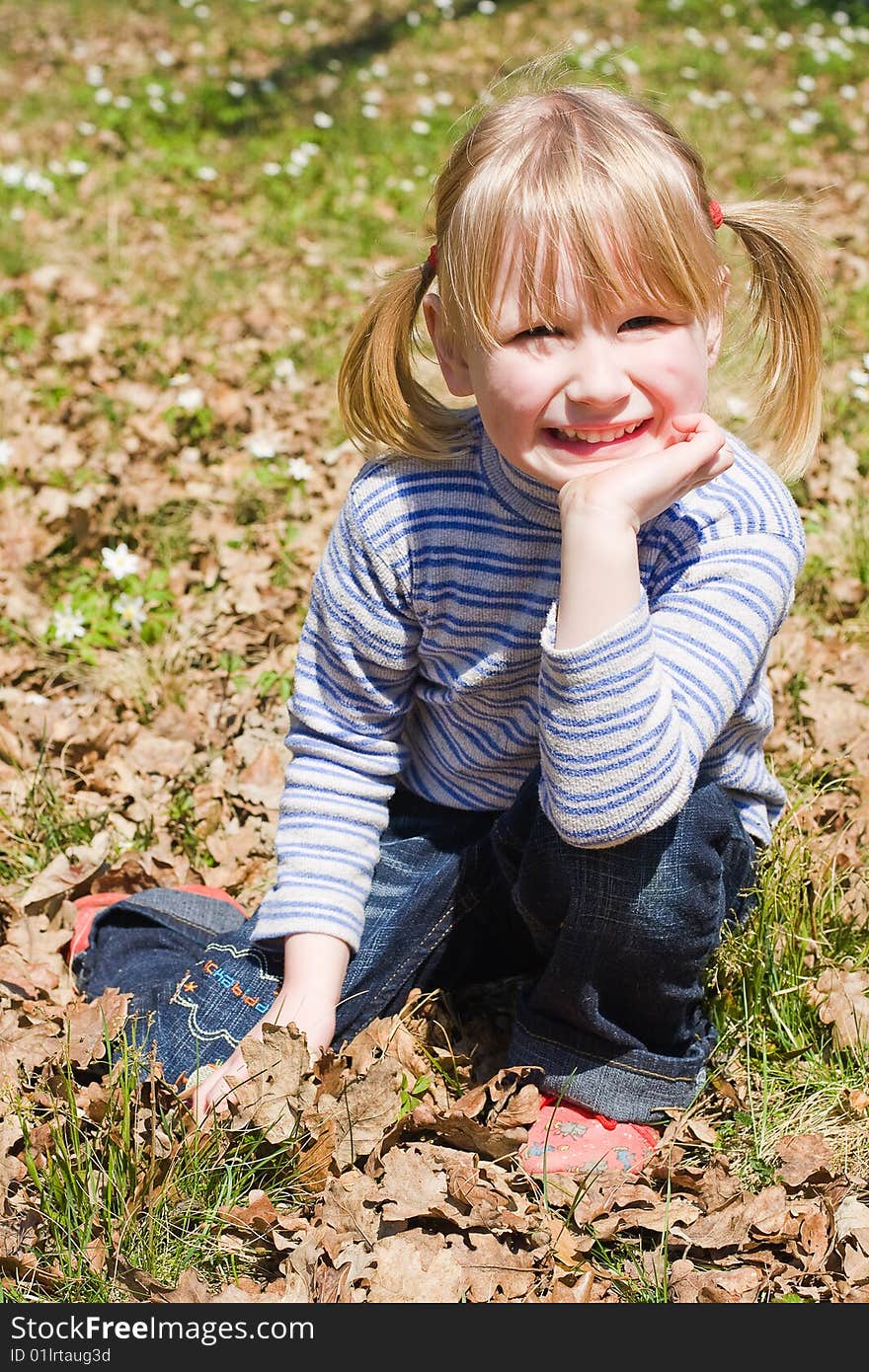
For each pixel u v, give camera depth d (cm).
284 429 430
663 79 909
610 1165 182
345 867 196
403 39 1071
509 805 202
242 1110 178
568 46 207
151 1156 171
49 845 251
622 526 158
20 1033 197
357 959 197
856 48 1012
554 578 182
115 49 1050
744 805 202
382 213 680
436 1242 171
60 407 440
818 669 304
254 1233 172
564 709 157
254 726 294
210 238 645
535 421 165
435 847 204
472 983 220
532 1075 192
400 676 197
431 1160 180
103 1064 193
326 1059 185
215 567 352
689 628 170
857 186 716
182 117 859
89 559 355
